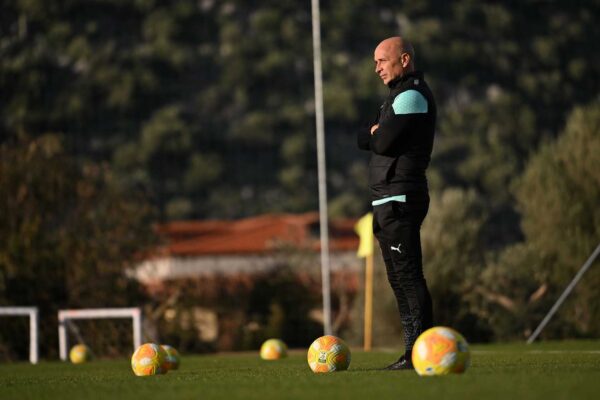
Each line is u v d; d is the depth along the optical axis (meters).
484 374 18.84
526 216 76.69
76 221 81.19
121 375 26.34
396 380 18.17
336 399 15.43
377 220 23.00
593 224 71.75
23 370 39.66
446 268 69.06
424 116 22.50
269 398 15.96
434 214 73.44
